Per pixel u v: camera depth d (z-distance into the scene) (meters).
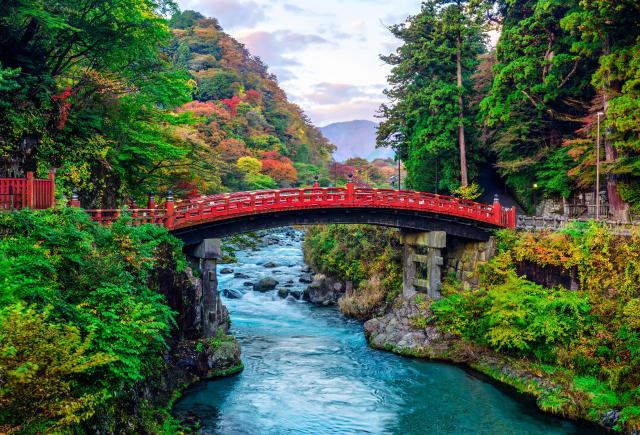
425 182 45.59
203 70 114.75
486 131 43.22
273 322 35.41
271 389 22.92
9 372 8.20
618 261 24.30
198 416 19.66
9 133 21.31
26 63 23.45
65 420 9.27
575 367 22.50
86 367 9.84
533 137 39.72
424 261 33.44
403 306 32.16
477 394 22.70
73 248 15.21
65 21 22.91
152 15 27.73
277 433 18.69
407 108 41.56
